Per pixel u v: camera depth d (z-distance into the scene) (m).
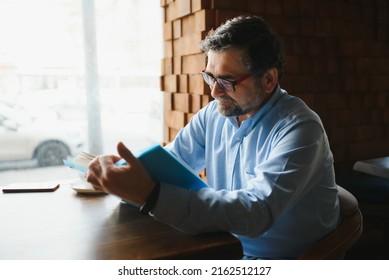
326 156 0.97
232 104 0.94
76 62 2.29
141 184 0.68
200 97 1.76
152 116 2.48
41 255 0.65
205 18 1.66
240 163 1.04
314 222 0.97
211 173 1.17
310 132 0.86
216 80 0.91
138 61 2.39
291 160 0.80
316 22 2.01
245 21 0.89
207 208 0.70
